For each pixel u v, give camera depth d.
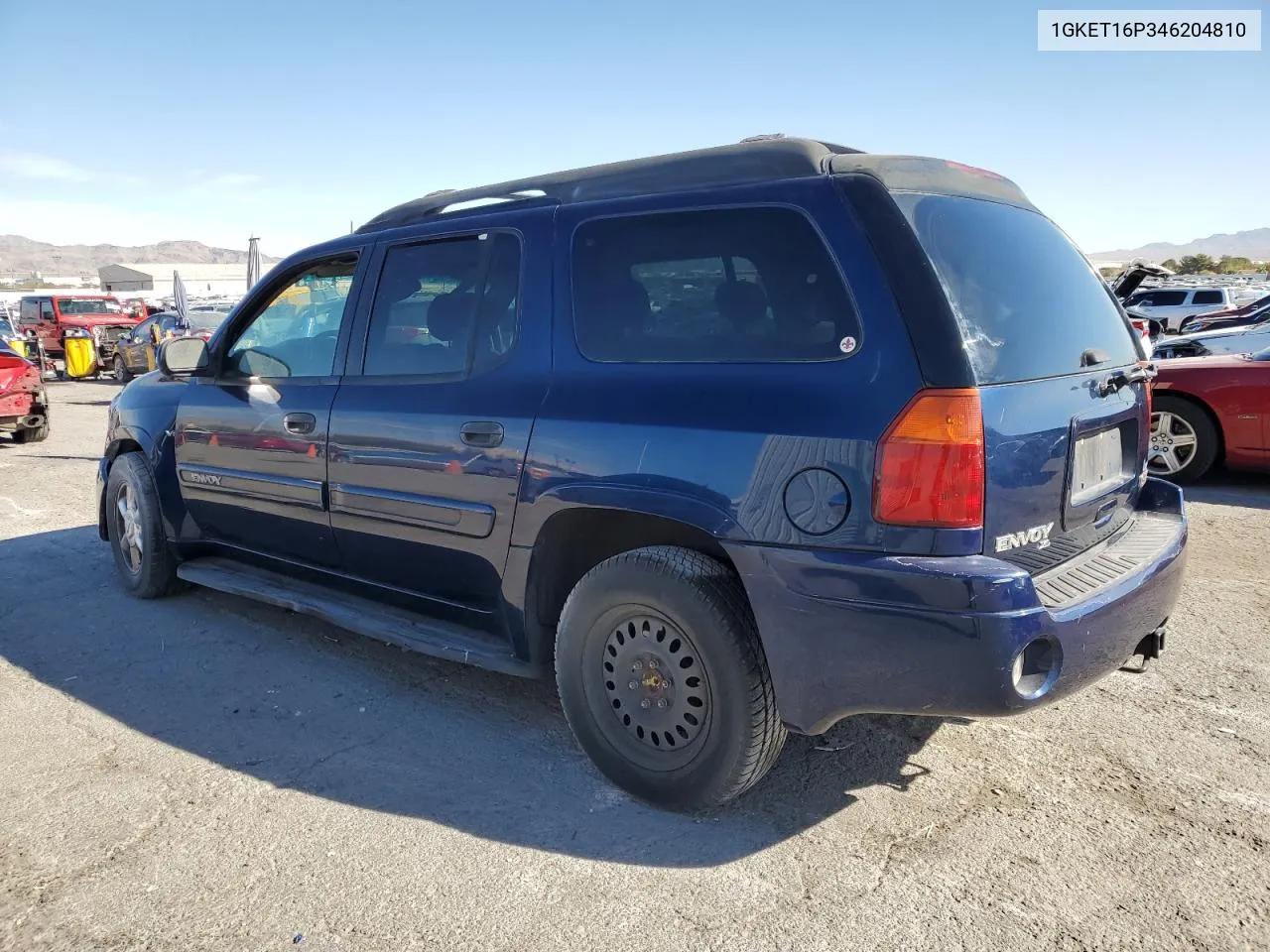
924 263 2.56
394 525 3.70
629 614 3.00
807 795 3.11
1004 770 3.26
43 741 3.58
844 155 2.84
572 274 3.24
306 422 4.03
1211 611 4.80
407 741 3.55
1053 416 2.75
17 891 2.65
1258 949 2.36
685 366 2.90
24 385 11.54
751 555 2.67
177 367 4.54
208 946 2.42
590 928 2.47
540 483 3.14
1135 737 3.48
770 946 2.39
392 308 3.85
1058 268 3.22
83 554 6.28
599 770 3.20
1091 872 2.68
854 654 2.55
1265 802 3.03
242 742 3.55
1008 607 2.41
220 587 4.65
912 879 2.66
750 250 2.82
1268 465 7.61
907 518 2.46
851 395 2.54
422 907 2.56
